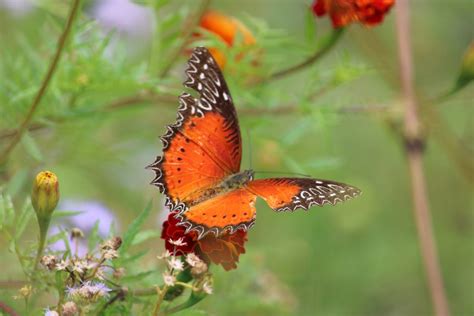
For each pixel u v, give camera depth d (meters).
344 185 1.06
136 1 1.17
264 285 1.21
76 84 1.16
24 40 1.19
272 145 1.24
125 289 1.04
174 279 1.02
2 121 1.17
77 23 1.15
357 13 1.15
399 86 1.24
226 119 1.06
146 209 1.05
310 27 1.18
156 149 1.35
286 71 1.20
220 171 1.05
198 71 1.06
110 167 1.33
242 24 1.20
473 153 1.31
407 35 1.24
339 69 1.19
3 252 1.11
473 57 1.20
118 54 1.18
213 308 1.18
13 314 1.03
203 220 1.03
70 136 1.21
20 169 1.19
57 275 1.03
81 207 1.21
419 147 1.24
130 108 1.19
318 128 1.22
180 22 1.22
